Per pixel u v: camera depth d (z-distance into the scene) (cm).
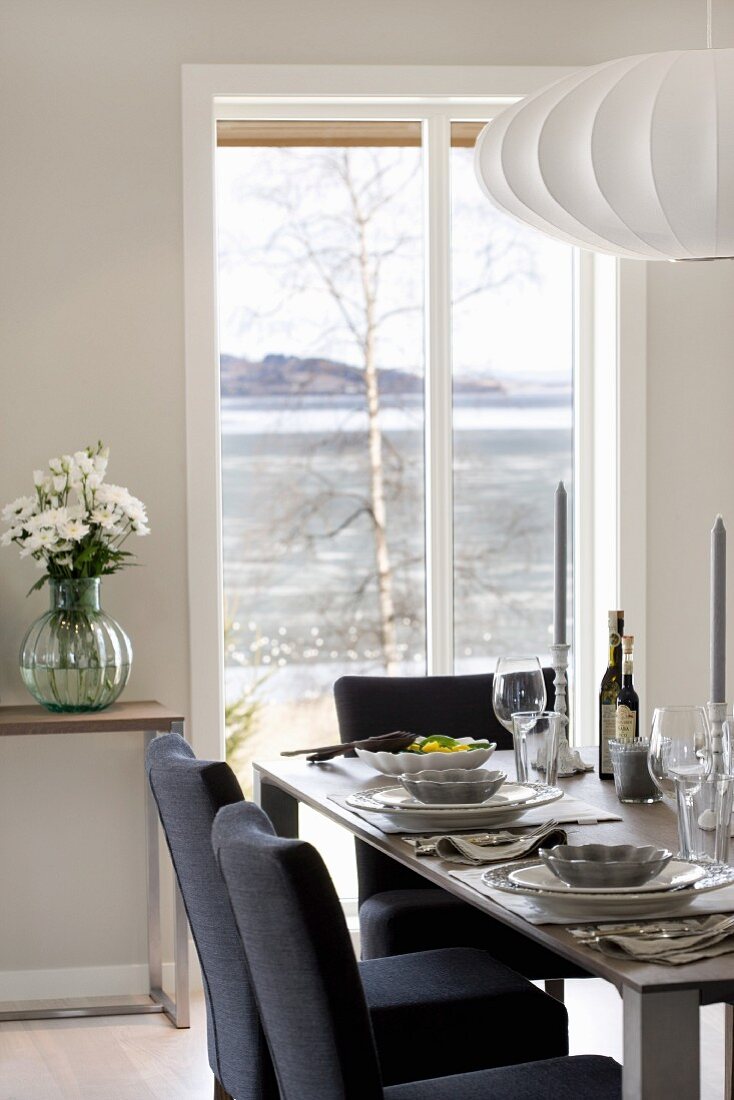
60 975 385
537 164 231
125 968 388
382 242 419
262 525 414
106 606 387
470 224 420
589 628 427
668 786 198
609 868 167
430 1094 187
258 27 391
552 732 245
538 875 180
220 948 213
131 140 387
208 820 205
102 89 385
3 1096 312
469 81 398
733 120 212
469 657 424
